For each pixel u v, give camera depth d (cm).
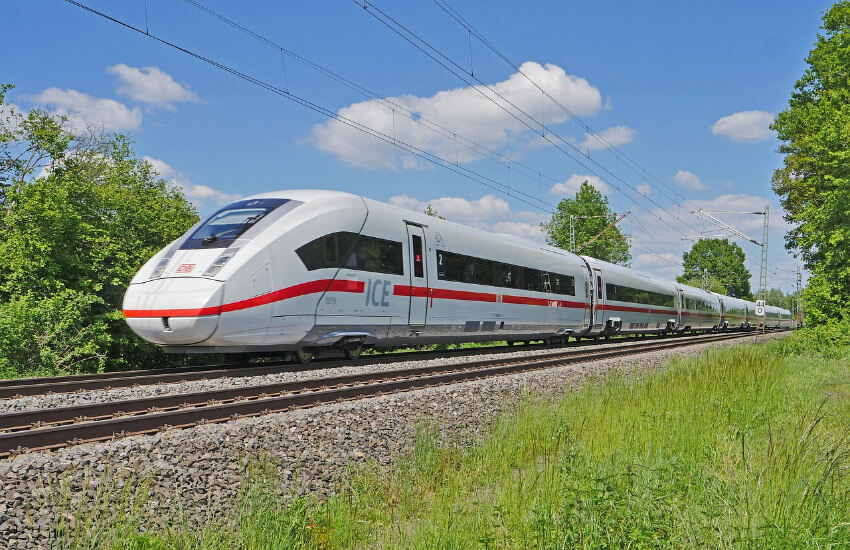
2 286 1797
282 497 591
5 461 518
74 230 1942
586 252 7544
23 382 1048
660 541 418
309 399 880
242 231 1215
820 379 1377
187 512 524
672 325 3797
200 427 666
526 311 2034
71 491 498
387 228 1466
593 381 1223
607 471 531
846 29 2373
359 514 579
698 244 12800
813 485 512
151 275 1184
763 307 4081
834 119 2170
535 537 449
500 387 1119
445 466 729
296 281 1232
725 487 503
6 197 2061
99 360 1864
